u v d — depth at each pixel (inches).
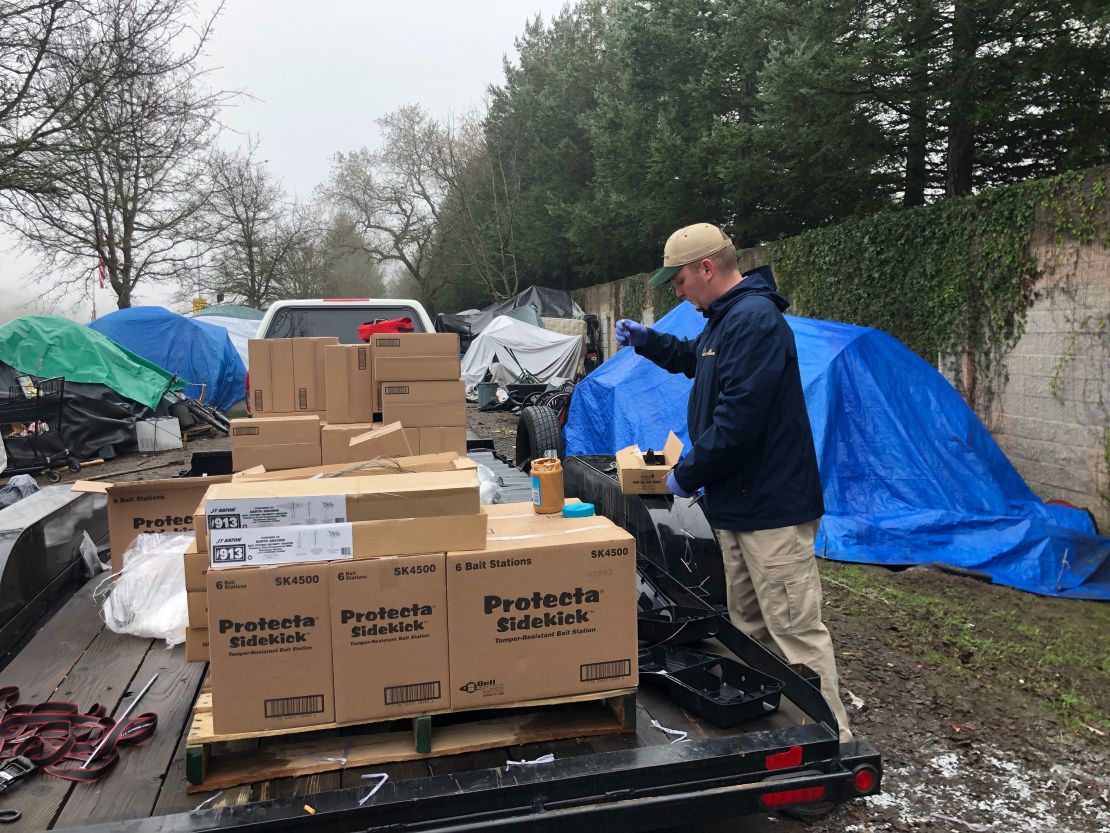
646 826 75.6
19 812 70.2
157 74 344.8
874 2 364.5
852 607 195.2
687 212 666.8
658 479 130.6
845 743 84.4
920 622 186.4
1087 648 172.6
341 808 68.5
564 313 904.9
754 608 113.2
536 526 88.7
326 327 232.8
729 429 97.5
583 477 164.1
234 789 74.2
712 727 87.9
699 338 114.3
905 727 138.4
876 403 256.5
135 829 65.6
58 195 359.6
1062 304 255.8
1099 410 244.4
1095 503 247.1
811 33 387.2
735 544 111.2
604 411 316.8
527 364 679.1
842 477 253.8
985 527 233.9
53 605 123.3
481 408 647.1
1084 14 282.2
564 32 1173.1
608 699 89.9
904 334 329.1
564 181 1027.9
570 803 74.0
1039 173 405.7
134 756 80.0
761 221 617.9
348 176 1429.6
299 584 75.2
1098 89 326.3
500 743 81.4
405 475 85.9
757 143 500.4
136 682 96.6
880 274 342.6
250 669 74.7
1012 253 273.9
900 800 116.6
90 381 440.5
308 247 1263.5
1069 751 131.0
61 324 453.7
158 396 474.6
